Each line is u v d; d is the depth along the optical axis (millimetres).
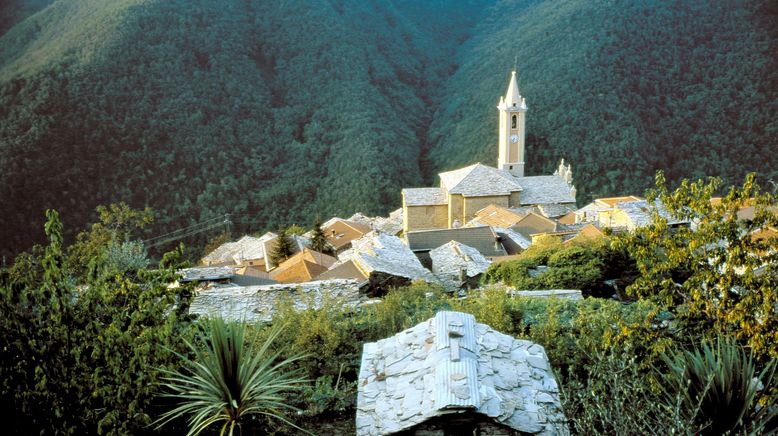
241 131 138500
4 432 12242
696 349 11836
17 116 110750
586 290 30406
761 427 10227
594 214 57250
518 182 65500
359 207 117250
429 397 11297
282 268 44094
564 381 15234
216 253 67562
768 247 14852
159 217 105875
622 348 14703
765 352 13484
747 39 148625
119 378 12461
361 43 182625
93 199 104438
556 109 136375
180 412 12836
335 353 16688
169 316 13430
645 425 10289
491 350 12633
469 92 165375
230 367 11797
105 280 13891
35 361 12453
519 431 11000
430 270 38688
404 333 13547
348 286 21375
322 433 14453
